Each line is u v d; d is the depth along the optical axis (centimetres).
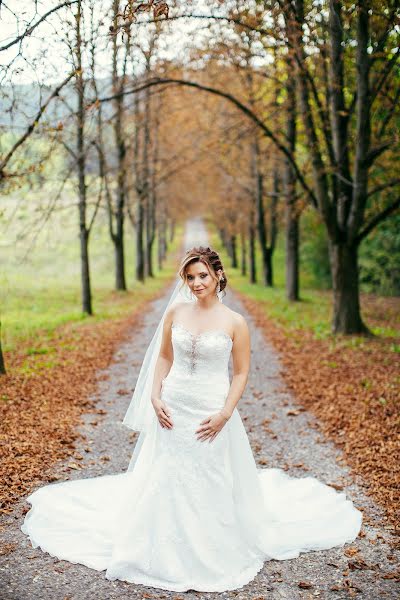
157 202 3519
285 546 378
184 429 361
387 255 2409
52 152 899
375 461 526
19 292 2147
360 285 2670
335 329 1268
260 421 684
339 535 393
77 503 426
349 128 1346
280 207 1977
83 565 353
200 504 350
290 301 2100
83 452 554
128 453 557
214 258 369
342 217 1218
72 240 3944
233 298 2317
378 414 660
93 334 1301
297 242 2098
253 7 836
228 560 349
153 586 332
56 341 1183
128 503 375
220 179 2908
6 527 396
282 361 1038
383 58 997
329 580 344
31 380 822
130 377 911
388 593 328
